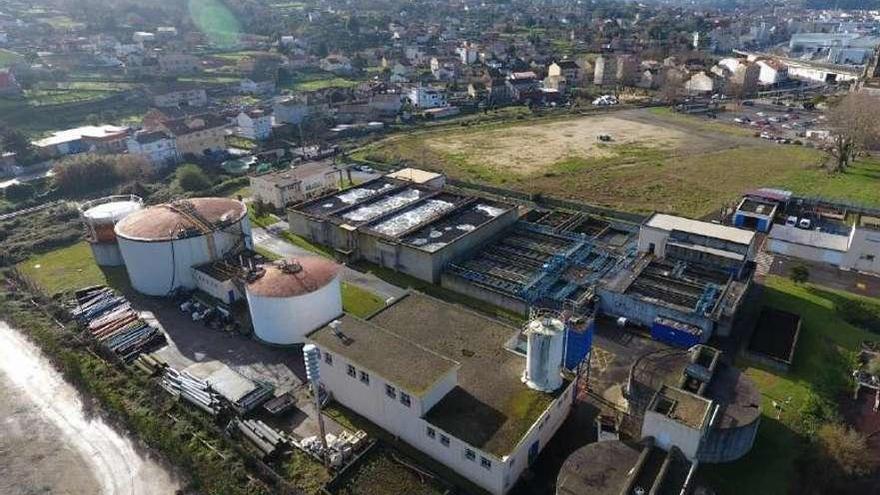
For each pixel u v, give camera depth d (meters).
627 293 54.84
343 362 41.47
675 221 63.75
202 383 45.44
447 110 150.38
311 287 50.88
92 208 71.25
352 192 83.31
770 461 38.12
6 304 59.12
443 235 67.31
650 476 32.91
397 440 40.62
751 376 46.47
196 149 111.94
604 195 89.38
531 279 60.25
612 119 142.25
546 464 38.53
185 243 60.06
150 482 38.19
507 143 122.12
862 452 37.00
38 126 131.75
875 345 49.97
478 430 36.25
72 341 51.88
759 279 62.19
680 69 176.25
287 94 165.88
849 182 92.62
